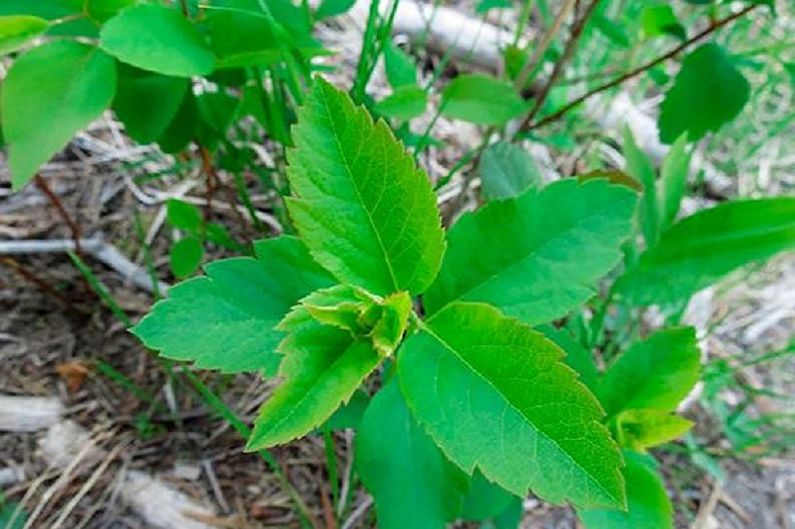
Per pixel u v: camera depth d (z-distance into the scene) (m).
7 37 0.28
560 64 0.44
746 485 0.46
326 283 0.28
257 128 0.49
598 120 0.61
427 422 0.23
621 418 0.31
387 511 0.30
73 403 0.41
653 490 0.30
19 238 0.45
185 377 0.42
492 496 0.33
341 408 0.33
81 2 0.31
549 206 0.28
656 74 0.44
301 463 0.41
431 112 0.57
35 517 0.38
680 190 0.42
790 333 0.53
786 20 0.65
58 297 0.43
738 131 0.62
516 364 0.22
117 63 0.33
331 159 0.23
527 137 0.46
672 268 0.39
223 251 0.47
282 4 0.34
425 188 0.23
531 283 0.28
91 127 0.50
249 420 0.42
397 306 0.23
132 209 0.47
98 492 0.39
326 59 0.57
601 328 0.47
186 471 0.40
